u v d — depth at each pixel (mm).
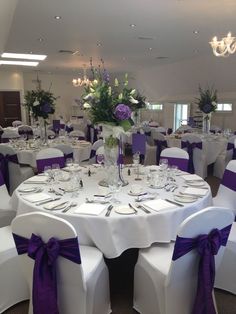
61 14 4375
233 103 7941
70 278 1598
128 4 3939
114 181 2506
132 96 2473
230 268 2146
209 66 7938
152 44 6492
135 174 2914
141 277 1909
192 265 1652
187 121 9109
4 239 2102
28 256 1584
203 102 6500
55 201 2150
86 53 7641
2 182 3064
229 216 1635
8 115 12328
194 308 1677
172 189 2404
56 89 13359
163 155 3543
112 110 2381
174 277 1626
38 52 7543
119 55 7914
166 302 1691
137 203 2090
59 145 4574
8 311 2039
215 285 2223
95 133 8469
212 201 2617
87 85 2555
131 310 2053
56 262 1569
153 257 1854
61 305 1676
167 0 3783
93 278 1729
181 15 4391
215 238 1599
